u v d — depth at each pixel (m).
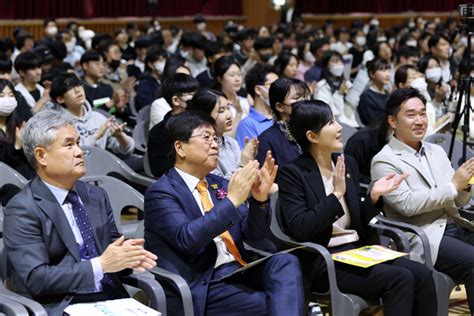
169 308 3.47
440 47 9.58
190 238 3.41
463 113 5.30
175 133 3.63
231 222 3.44
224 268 3.62
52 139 3.21
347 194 4.08
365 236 4.15
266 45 10.75
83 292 3.29
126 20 16.56
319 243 4.00
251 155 4.62
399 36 14.24
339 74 8.59
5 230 3.22
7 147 4.74
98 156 5.13
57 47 10.23
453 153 5.41
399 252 3.95
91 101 7.88
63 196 3.32
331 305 3.80
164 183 3.63
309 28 15.74
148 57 8.51
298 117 4.02
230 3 18.59
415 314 3.88
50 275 3.11
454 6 20.19
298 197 3.96
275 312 3.47
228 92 6.52
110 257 3.14
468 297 4.18
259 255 3.87
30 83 7.21
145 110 7.20
